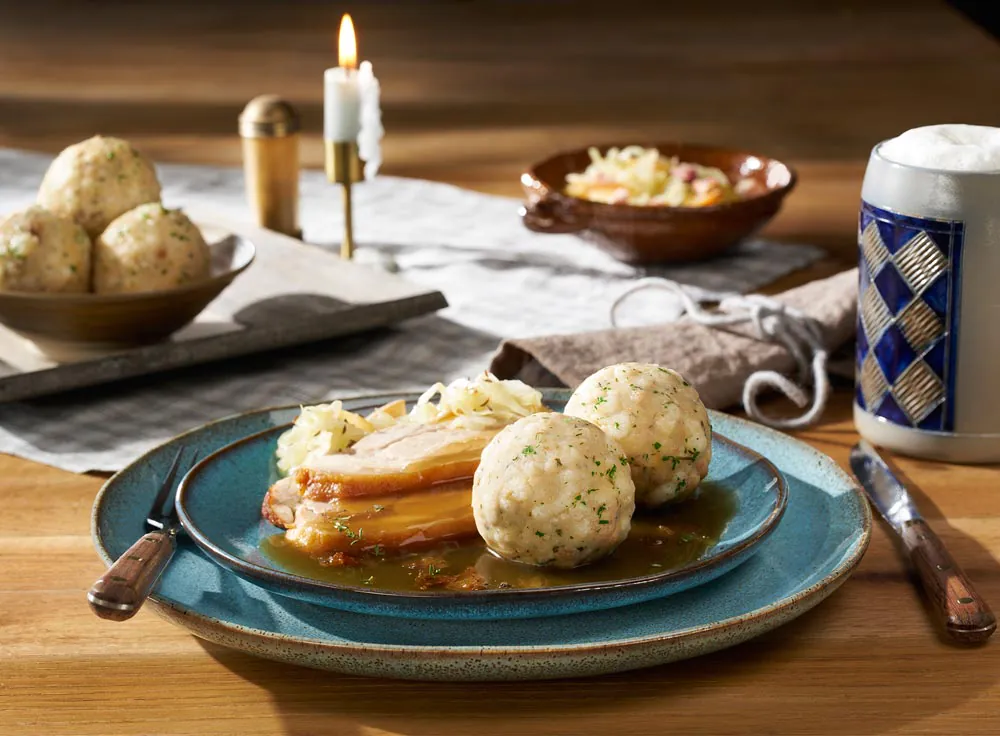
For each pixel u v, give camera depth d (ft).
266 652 3.08
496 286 4.78
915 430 3.74
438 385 3.60
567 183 5.24
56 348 4.14
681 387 3.44
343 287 4.51
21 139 6.31
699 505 3.44
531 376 4.09
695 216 4.72
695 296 4.36
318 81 7.84
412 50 9.05
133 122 6.73
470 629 3.14
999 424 3.71
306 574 3.26
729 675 3.16
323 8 11.05
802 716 3.08
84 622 3.30
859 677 3.15
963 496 3.63
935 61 8.04
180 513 3.30
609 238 4.82
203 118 6.83
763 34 9.34
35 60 8.57
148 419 3.98
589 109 7.07
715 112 6.93
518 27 9.95
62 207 4.18
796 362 4.10
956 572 3.28
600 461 3.23
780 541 3.36
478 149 6.23
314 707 3.10
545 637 3.12
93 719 3.09
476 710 3.10
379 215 5.41
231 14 10.60
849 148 6.11
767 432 3.66
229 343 4.17
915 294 3.67
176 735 3.06
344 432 3.50
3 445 3.86
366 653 3.03
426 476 3.37
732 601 3.21
